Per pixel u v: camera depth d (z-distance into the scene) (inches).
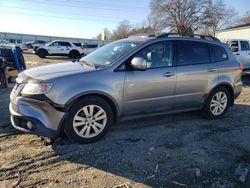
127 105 193.3
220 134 210.2
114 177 146.9
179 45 216.7
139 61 186.7
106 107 185.3
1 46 399.5
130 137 196.2
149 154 172.4
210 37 241.9
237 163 166.2
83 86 174.1
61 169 152.9
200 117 246.1
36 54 1192.2
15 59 380.2
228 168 159.9
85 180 143.5
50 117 168.2
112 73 185.3
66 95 169.6
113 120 194.1
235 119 247.6
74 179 143.9
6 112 243.4
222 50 243.9
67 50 1167.6
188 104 223.8
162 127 218.1
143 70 193.3
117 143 185.8
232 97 251.0
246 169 158.4
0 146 176.7
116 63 188.4
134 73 191.9
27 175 146.1
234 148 187.2
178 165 160.7
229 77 242.5
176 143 189.9
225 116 254.5
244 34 1475.1
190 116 247.4
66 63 210.4
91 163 159.6
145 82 196.1
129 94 191.6
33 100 168.1
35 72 183.2
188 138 199.5
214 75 232.7
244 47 565.9
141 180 145.1
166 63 208.5
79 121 178.1
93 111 181.9
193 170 155.9
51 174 147.9
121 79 187.0
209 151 180.5
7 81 363.9
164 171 153.9
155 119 234.5
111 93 183.8
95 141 185.5
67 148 175.8
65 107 170.2
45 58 1113.4
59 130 172.4
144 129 212.1
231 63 245.4
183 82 214.8
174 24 2149.4
